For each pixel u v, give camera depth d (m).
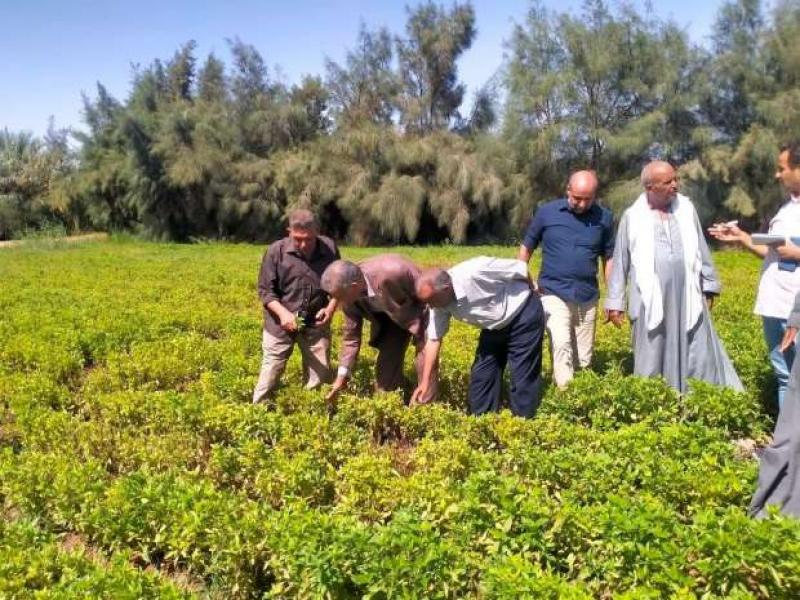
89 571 5.43
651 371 8.74
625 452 6.99
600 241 9.16
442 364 10.42
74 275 24.17
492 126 46.34
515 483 5.98
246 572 5.74
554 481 6.76
